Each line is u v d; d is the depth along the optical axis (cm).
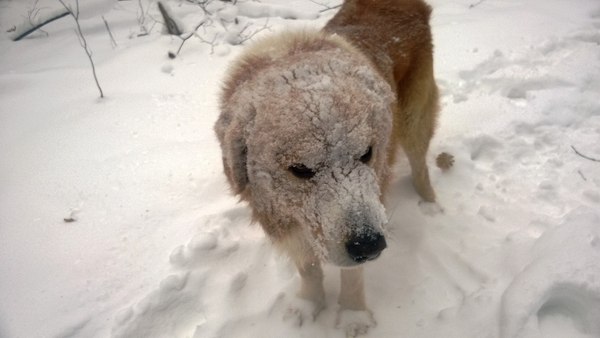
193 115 86
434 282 58
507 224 64
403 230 65
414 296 57
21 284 57
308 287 55
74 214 67
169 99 91
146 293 56
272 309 56
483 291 54
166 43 109
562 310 51
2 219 66
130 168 74
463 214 67
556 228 58
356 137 38
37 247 62
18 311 54
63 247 62
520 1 119
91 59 96
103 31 118
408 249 62
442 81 92
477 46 100
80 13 125
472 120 82
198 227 64
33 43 114
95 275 58
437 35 107
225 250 61
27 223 65
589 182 69
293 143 37
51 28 120
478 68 94
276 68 43
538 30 103
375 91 43
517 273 56
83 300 55
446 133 80
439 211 68
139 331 53
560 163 73
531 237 61
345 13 65
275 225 47
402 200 70
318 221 39
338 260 38
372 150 42
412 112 66
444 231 64
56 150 79
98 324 53
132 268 59
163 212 67
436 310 55
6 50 112
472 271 58
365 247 36
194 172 73
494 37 103
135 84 96
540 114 80
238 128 41
